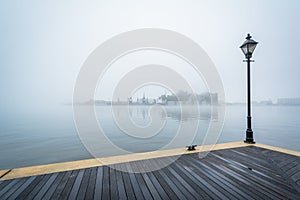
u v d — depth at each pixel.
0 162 8.15
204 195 1.81
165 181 2.18
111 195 1.84
